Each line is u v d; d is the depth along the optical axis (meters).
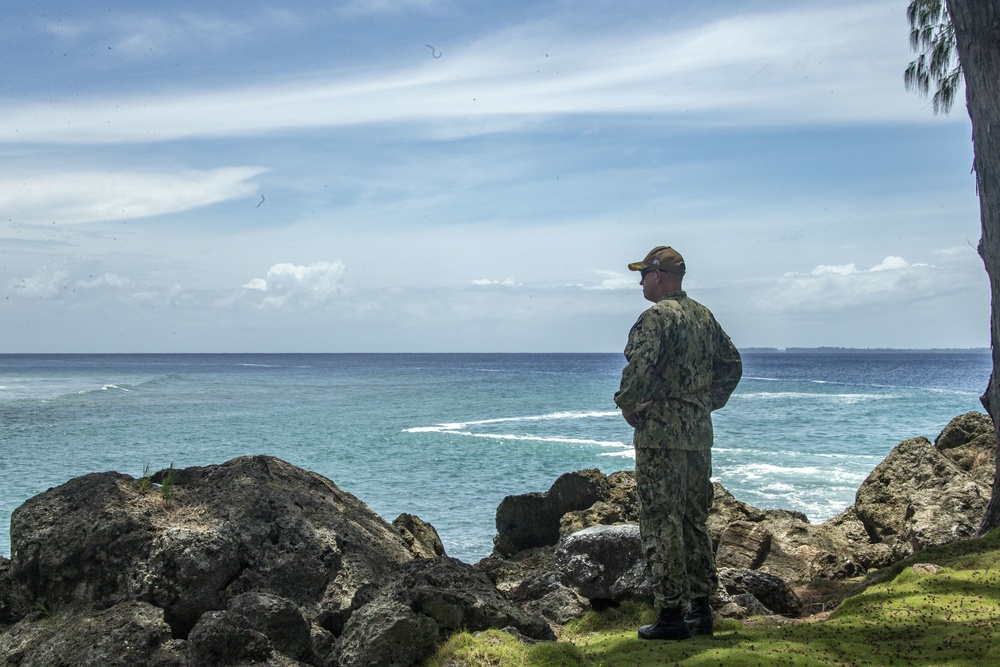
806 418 39.62
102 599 4.67
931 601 4.56
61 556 4.73
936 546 5.95
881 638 4.10
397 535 6.12
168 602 4.59
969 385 79.81
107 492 5.01
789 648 4.02
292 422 38.66
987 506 7.20
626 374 4.52
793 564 8.11
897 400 53.41
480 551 13.55
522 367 155.88
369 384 81.19
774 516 9.93
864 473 21.14
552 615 5.82
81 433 33.47
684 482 4.61
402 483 20.86
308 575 5.12
